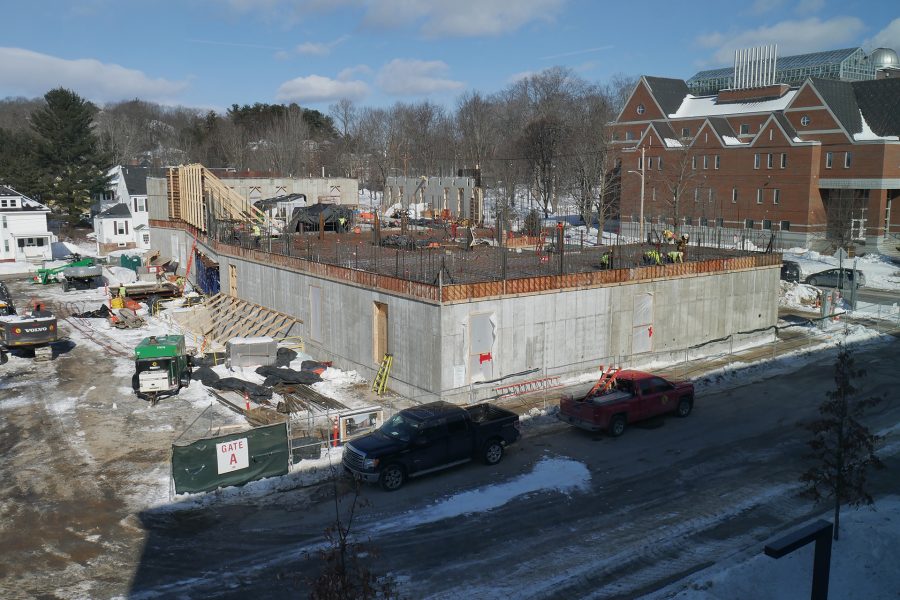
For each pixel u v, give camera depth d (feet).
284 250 127.54
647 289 102.27
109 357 110.42
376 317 94.12
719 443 74.13
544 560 50.90
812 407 85.56
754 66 293.64
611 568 49.70
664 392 80.33
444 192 256.73
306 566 50.34
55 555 52.37
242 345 100.68
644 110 309.83
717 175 261.44
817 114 239.09
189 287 173.68
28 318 110.42
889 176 225.35
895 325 132.26
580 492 62.44
